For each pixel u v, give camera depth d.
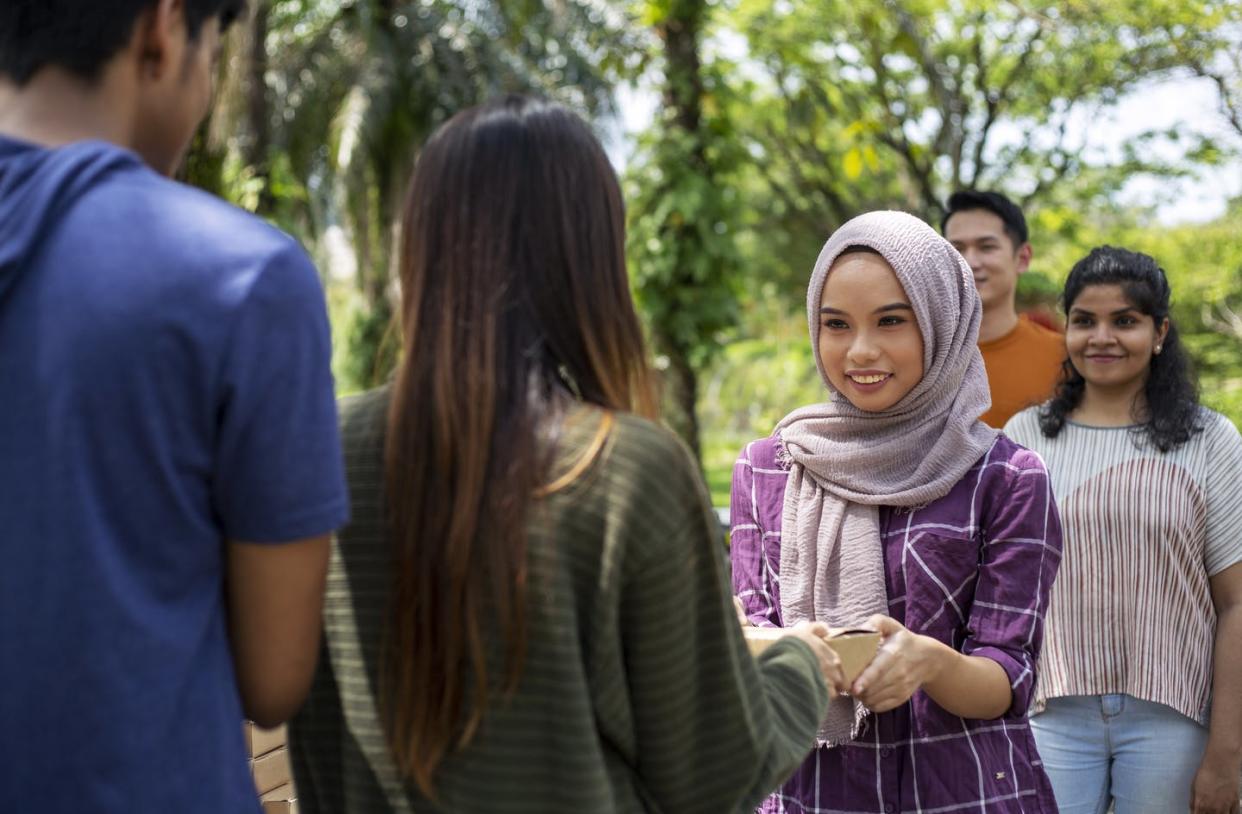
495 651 1.13
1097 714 2.57
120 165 1.05
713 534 1.19
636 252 8.52
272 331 1.03
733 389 20.64
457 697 1.14
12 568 0.97
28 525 0.97
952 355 1.94
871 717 1.85
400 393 1.20
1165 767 2.52
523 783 1.13
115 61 1.08
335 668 1.24
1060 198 12.38
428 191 1.23
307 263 1.08
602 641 1.13
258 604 1.08
